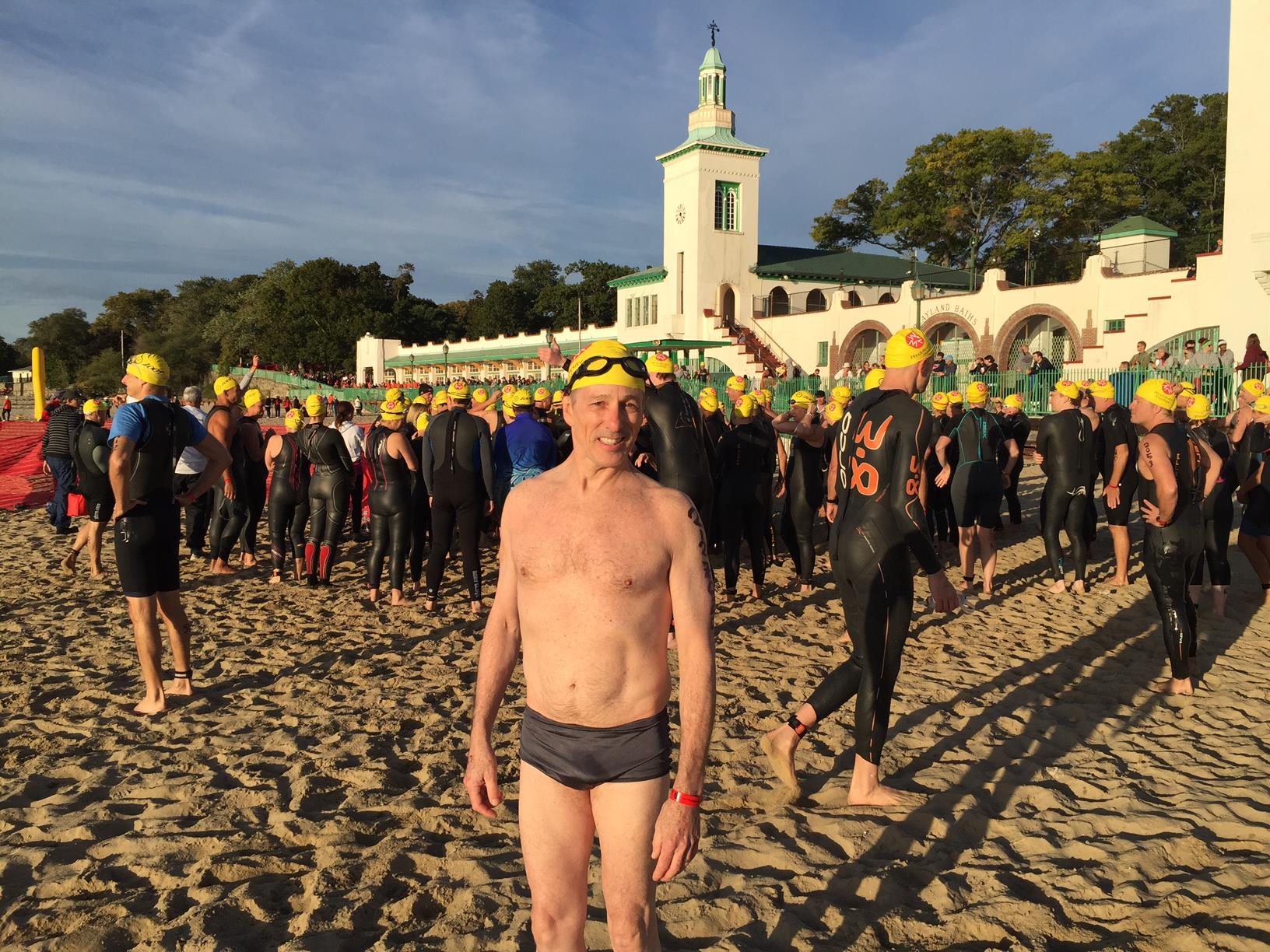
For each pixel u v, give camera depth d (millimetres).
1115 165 46062
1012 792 4375
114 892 3447
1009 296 33031
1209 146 54000
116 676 6250
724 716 5453
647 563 2227
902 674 6312
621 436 2189
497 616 2408
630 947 2195
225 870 3594
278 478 9250
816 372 42094
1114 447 8859
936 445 8992
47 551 11312
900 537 4066
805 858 3699
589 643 2209
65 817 4043
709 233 48719
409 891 3482
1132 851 3703
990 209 48219
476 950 3061
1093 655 6742
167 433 5426
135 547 5363
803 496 8633
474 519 7852
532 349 60625
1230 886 3412
